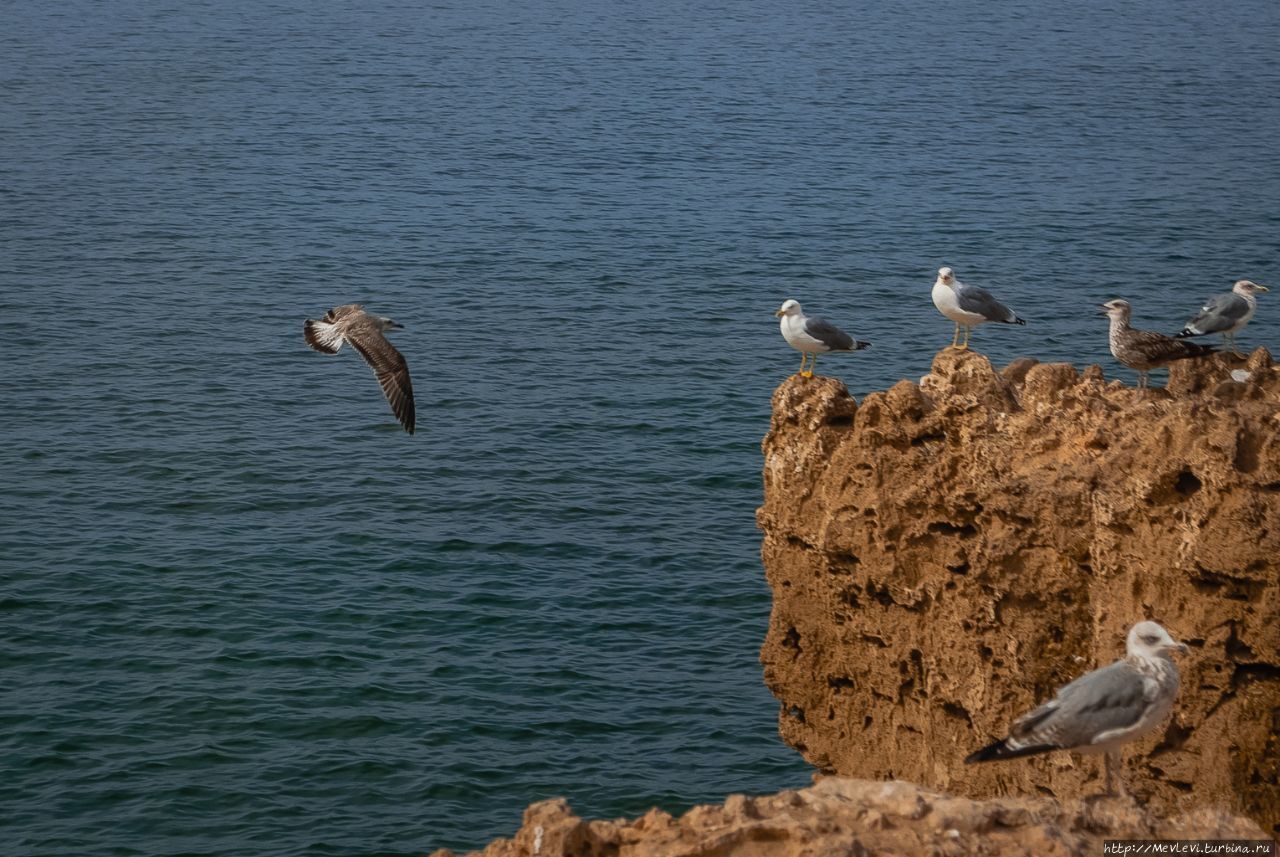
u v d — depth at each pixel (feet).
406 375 72.79
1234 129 424.05
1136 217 317.22
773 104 469.57
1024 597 81.20
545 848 49.90
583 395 211.82
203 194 335.06
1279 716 74.23
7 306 248.11
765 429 200.23
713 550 163.94
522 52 581.12
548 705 132.77
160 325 242.17
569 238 303.89
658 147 399.85
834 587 89.92
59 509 170.71
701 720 131.34
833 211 326.85
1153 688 55.11
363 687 134.62
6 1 653.71
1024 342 233.14
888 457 86.17
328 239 300.81
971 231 306.76
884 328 242.17
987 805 51.11
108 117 415.64
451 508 173.58
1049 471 81.05
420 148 393.29
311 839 114.11
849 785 53.21
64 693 132.16
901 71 542.57
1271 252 288.92
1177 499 76.33
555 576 156.76
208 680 135.13
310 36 600.39
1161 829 52.21
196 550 160.97
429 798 119.85
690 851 47.80
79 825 114.93
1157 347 97.96
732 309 254.88
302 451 190.60
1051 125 430.61
